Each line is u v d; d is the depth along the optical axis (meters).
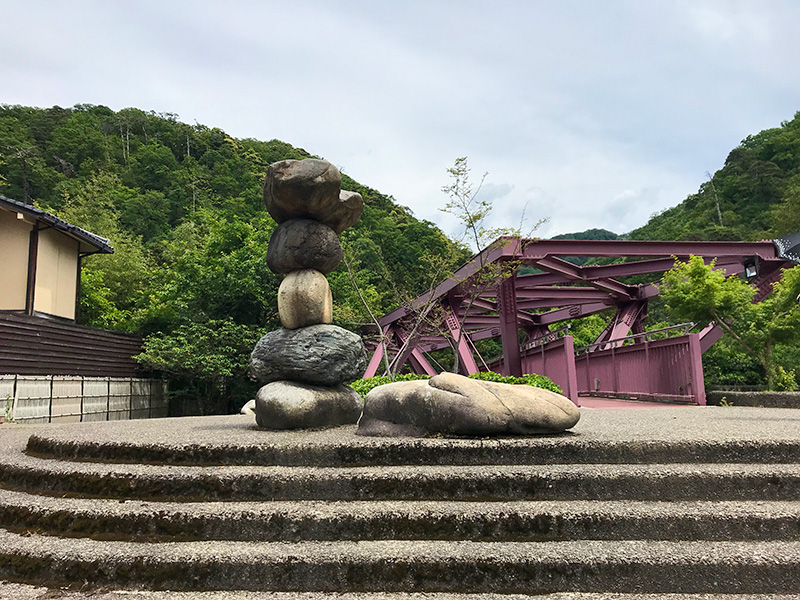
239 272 16.75
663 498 4.10
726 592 3.27
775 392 11.30
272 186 6.39
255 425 7.01
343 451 4.60
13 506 4.16
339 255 6.79
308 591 3.32
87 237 15.96
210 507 3.95
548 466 4.45
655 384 13.55
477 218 12.39
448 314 14.65
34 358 13.05
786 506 3.90
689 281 13.06
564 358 13.66
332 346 6.32
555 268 13.89
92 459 4.94
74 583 3.42
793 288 12.59
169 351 15.64
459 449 4.60
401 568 3.36
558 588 3.30
